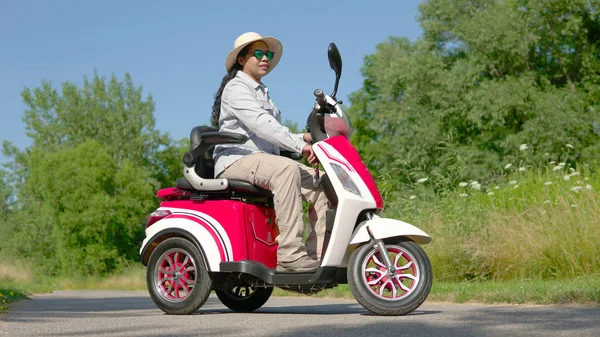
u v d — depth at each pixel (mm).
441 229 8570
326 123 4293
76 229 39500
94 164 39812
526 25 24797
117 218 39750
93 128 51094
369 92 39594
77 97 51219
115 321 3891
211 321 3752
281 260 4305
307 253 4359
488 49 24750
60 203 39781
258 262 4406
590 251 7332
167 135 50188
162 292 4594
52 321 4020
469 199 9328
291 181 4340
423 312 4223
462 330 3055
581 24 24719
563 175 9539
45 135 52125
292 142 4375
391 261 3990
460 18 26562
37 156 44781
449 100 25109
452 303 5520
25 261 43312
